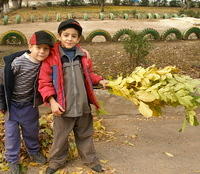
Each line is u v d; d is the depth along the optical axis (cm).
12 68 340
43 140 407
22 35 896
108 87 351
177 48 867
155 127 500
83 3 3453
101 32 947
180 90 331
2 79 342
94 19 1920
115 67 687
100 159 400
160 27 1545
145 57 752
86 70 341
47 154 393
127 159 404
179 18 1914
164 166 390
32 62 344
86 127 362
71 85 337
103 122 514
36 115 369
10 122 356
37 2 3775
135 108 545
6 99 344
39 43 325
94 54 785
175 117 537
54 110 328
